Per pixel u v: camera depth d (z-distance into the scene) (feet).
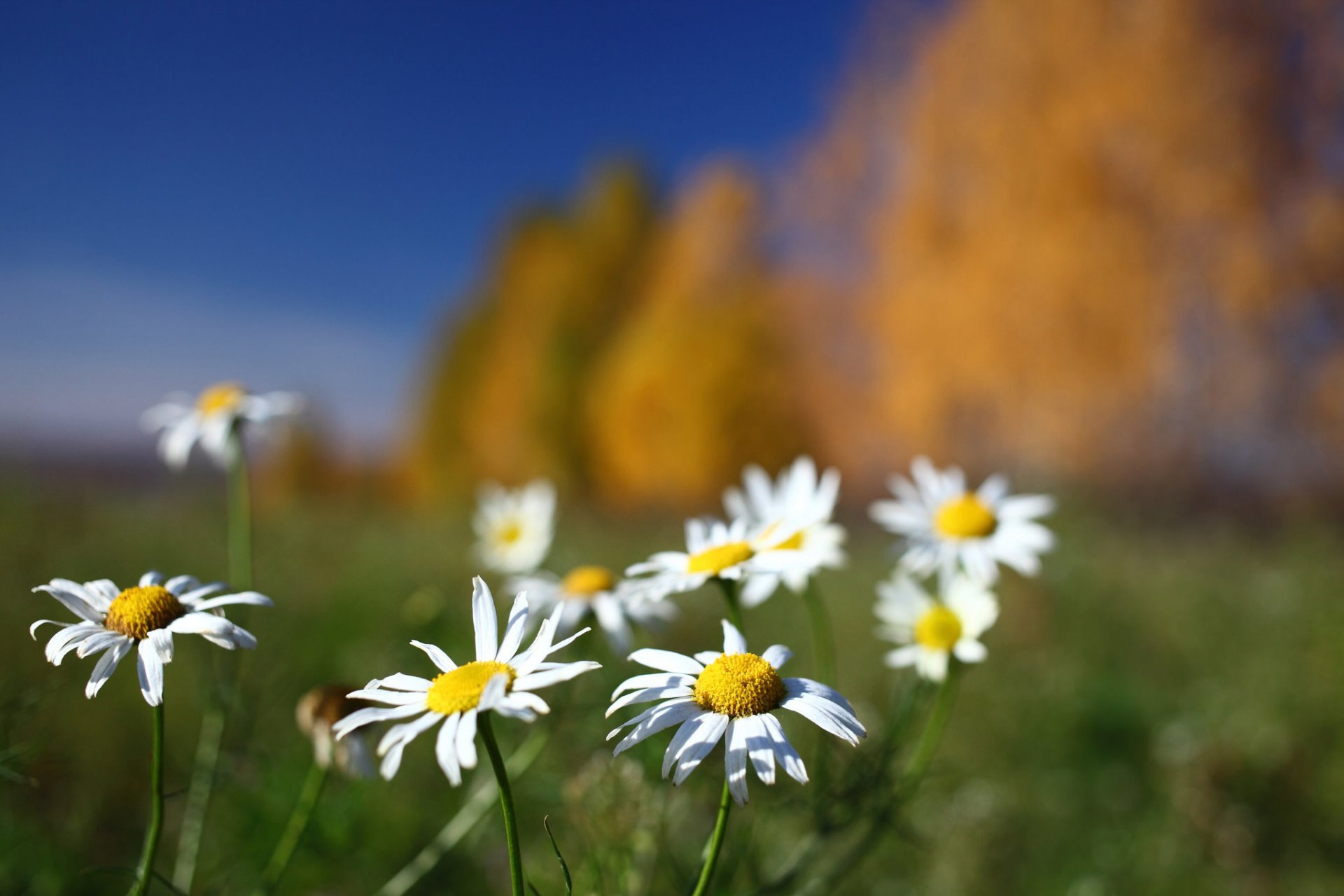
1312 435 53.01
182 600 5.49
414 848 10.39
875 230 67.77
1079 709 16.40
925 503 9.52
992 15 59.26
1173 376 55.01
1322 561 25.45
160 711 5.08
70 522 20.56
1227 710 16.16
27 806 9.95
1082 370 55.36
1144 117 53.26
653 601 9.29
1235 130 52.29
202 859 9.88
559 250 108.88
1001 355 57.77
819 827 7.41
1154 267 54.39
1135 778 15.14
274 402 10.52
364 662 13.74
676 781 4.77
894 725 8.25
